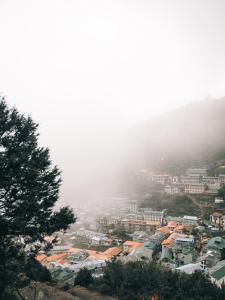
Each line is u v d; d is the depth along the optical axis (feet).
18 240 68.64
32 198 64.85
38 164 68.08
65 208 72.43
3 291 61.11
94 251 356.18
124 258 311.27
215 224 437.58
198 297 128.88
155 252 343.46
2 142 65.41
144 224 472.44
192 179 615.16
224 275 212.23
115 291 135.44
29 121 71.20
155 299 124.67
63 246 366.22
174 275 145.38
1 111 67.15
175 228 423.64
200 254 326.44
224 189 549.54
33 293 92.48
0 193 64.95
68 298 100.68
